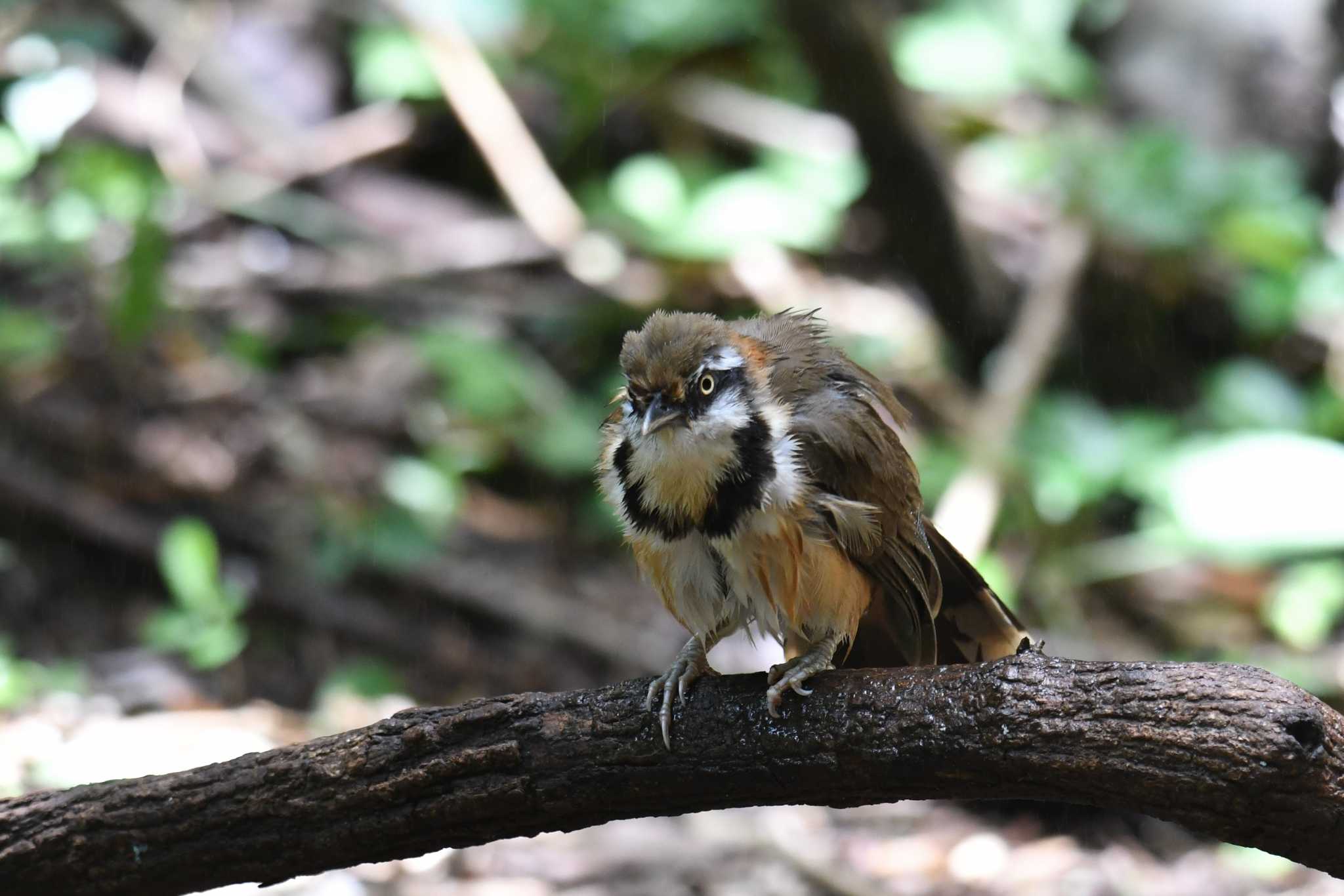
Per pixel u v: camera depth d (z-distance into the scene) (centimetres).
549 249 1619
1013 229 1616
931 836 1124
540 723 589
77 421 1369
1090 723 520
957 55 1573
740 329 731
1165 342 1553
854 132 1462
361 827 589
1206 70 1669
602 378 1563
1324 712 496
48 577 1293
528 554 1416
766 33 1653
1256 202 1460
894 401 735
